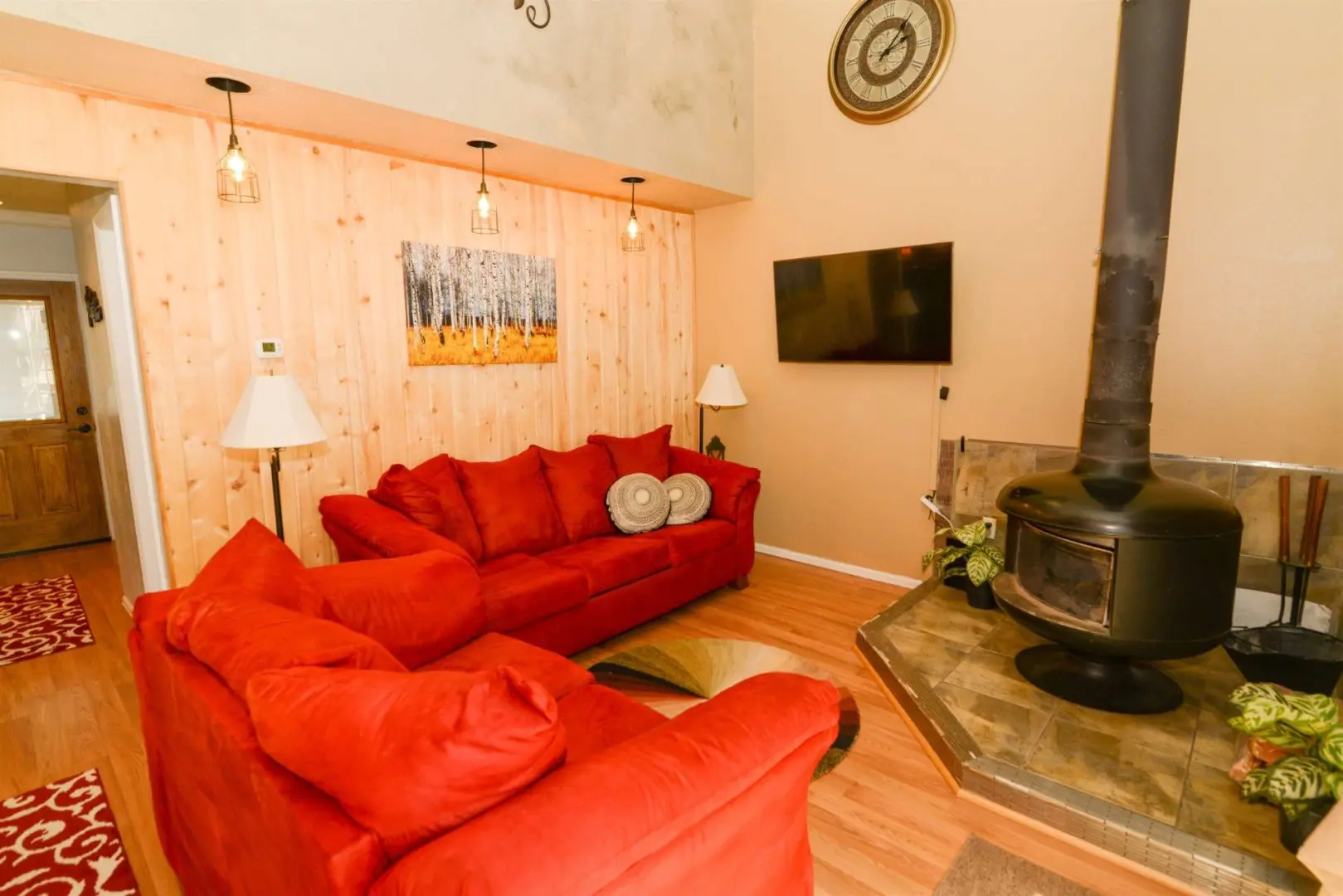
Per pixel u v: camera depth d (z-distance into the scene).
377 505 2.86
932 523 3.81
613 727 1.70
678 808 1.01
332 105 2.55
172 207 2.57
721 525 3.67
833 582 4.06
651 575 3.29
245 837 1.19
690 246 4.79
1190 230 2.85
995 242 3.42
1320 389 2.64
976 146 3.44
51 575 4.27
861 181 3.89
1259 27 2.64
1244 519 2.73
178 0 2.08
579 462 3.64
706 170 3.99
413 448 3.35
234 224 2.72
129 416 2.85
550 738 0.98
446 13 2.73
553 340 3.91
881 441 3.98
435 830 0.93
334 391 3.06
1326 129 2.55
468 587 2.12
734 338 4.66
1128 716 2.32
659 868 1.00
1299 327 2.66
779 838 1.31
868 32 3.76
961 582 3.47
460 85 2.79
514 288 3.69
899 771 2.23
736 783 1.10
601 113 3.36
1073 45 3.11
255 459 2.85
